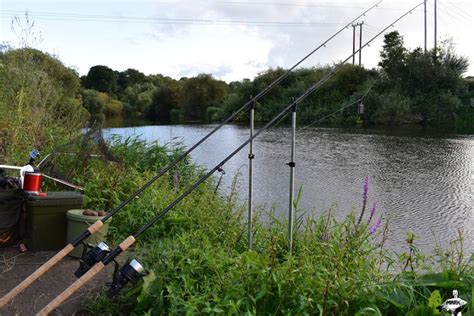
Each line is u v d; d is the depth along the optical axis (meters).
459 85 33.56
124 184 5.98
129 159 8.06
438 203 9.31
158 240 4.61
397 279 3.58
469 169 13.59
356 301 3.23
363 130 27.00
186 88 48.78
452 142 20.94
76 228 4.23
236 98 41.41
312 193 10.02
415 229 7.41
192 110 48.22
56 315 3.26
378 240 6.33
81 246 4.21
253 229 5.12
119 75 59.97
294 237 4.68
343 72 31.34
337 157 15.98
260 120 32.75
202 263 3.69
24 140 7.23
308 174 12.42
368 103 31.09
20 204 4.50
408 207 8.98
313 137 22.66
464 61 33.94
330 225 5.70
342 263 3.54
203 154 15.28
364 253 4.01
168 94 49.41
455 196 9.97
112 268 4.02
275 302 3.19
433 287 3.47
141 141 9.20
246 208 6.40
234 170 12.39
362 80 32.06
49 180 5.64
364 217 8.08
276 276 3.25
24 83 8.53
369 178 12.00
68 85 12.59
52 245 4.41
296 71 33.94
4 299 2.98
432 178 12.20
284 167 13.44
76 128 8.73
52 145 7.43
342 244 4.14
